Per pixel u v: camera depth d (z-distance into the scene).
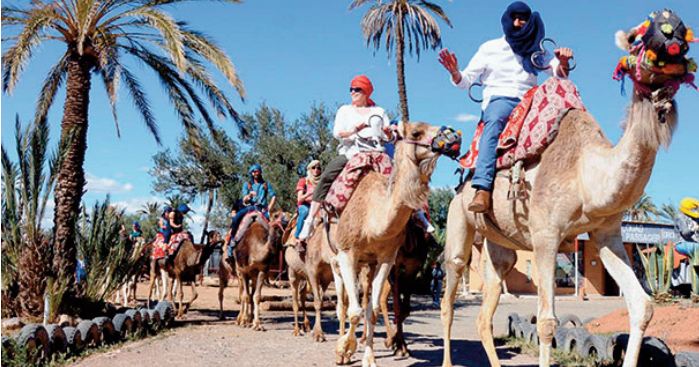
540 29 6.25
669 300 14.93
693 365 6.25
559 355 8.56
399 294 9.20
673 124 4.58
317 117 34.09
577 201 5.24
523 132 5.60
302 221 11.26
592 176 5.07
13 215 12.10
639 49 4.53
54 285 11.84
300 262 12.03
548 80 5.72
